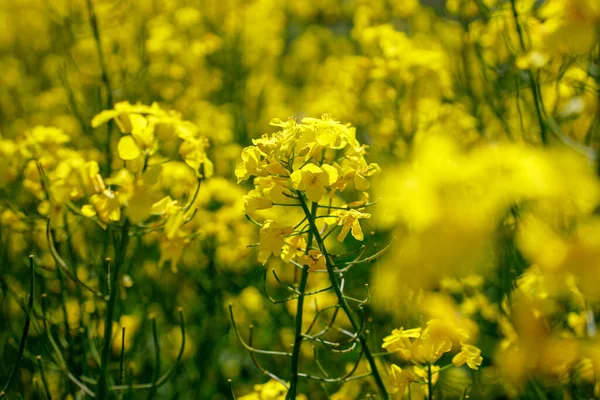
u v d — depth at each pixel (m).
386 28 4.83
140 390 3.63
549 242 0.95
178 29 6.61
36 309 3.08
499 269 2.07
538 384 2.01
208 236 3.98
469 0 3.60
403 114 4.60
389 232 4.25
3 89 7.04
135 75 5.07
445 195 0.85
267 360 3.99
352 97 5.18
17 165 3.10
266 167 2.05
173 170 3.96
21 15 8.12
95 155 4.41
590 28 1.52
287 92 7.39
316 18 9.58
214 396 3.82
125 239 2.31
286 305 3.83
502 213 0.97
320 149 2.10
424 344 2.07
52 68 7.02
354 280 4.42
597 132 2.97
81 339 2.90
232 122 6.11
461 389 2.88
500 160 0.92
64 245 3.56
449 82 4.63
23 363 3.41
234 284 4.36
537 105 2.56
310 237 2.17
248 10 6.63
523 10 3.07
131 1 6.16
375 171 2.18
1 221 3.51
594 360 1.01
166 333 4.03
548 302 1.52
